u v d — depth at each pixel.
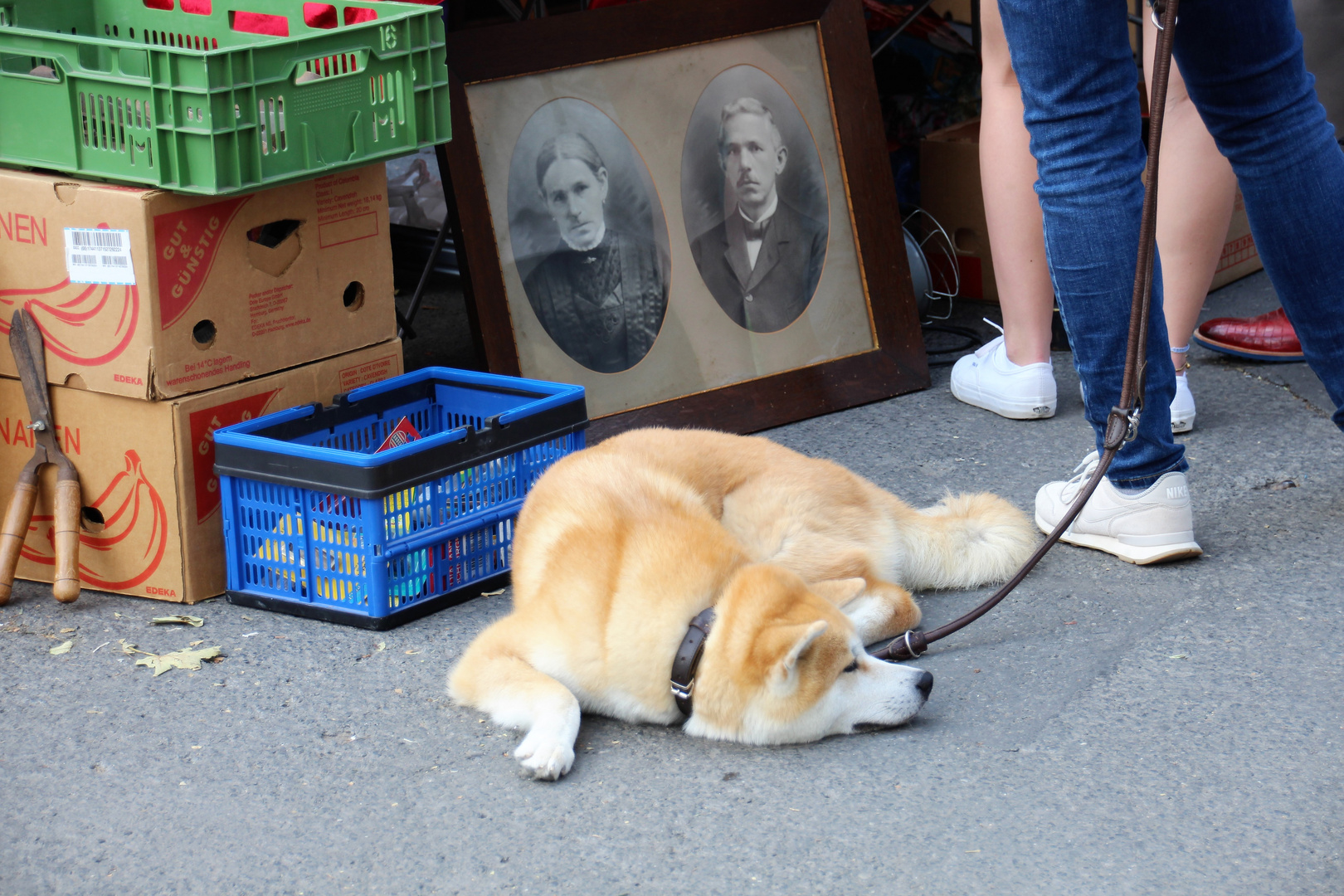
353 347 3.40
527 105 3.91
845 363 4.38
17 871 2.14
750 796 2.31
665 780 2.37
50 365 3.10
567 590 2.61
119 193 2.88
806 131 4.38
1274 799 2.22
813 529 3.04
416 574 3.06
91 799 2.34
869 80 4.47
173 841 2.21
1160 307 2.94
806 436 4.14
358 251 3.37
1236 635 2.79
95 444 3.11
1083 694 2.60
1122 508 3.13
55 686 2.74
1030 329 4.13
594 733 2.56
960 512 3.22
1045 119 2.83
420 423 3.57
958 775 2.35
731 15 4.25
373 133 3.19
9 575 3.09
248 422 3.09
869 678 2.52
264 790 2.36
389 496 2.92
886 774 2.36
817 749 2.47
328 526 2.98
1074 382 4.50
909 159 5.62
